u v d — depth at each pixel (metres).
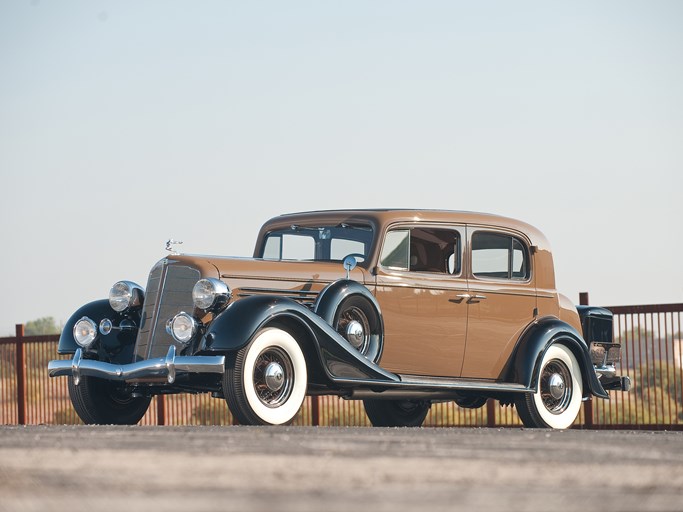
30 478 5.92
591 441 9.16
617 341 20.89
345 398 14.59
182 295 13.66
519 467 6.65
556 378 16.20
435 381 14.71
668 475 6.38
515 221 16.36
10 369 26.42
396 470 6.41
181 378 13.22
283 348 13.09
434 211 15.47
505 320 15.82
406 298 14.77
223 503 4.84
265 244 16.45
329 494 5.28
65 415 26.34
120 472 6.21
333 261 15.27
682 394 20.64
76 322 14.77
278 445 8.18
